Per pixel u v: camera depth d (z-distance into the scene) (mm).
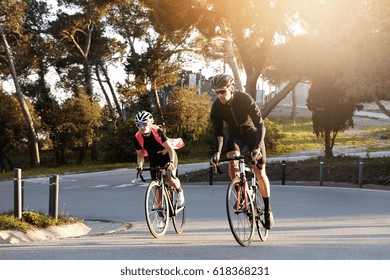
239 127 12891
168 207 15641
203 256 11633
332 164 43594
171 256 11656
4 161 107750
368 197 29781
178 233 16203
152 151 15273
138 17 78875
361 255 11852
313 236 15164
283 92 50969
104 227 19734
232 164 13062
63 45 95438
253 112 12547
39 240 15930
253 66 50562
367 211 23094
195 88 96500
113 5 77000
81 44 104688
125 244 13562
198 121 94062
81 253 12109
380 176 38219
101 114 98125
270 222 13836
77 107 93438
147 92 90875
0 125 86188
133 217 23500
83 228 18766
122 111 109188
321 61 44250
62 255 11867
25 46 82625
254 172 13266
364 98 48031
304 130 116062
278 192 33344
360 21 40156
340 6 42375
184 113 91500
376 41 37531
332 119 50125
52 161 110625
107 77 105750
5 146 89125
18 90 80438
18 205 17062
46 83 101562
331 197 29922
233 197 12742
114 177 53812
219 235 15703
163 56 76375
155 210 15164
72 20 92688
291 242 13812
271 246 13047
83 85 100375
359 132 109688
